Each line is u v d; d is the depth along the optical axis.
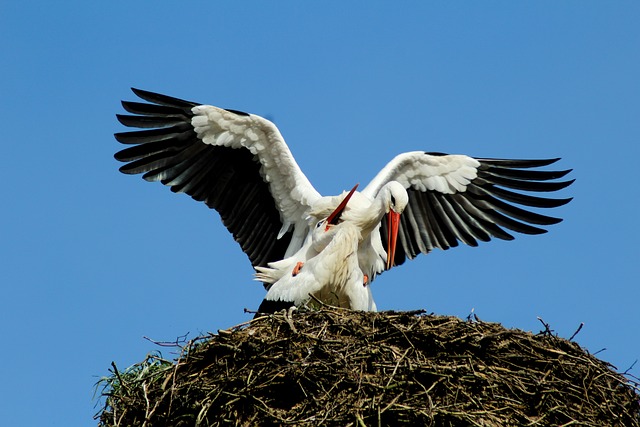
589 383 12.46
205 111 16.30
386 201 15.36
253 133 16.34
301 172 16.38
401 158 17.11
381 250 16.08
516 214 17.55
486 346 12.61
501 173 17.42
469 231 17.66
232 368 12.41
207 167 16.77
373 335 12.55
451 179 17.36
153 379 12.72
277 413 11.98
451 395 11.97
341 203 15.42
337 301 15.36
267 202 16.75
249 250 16.91
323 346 12.39
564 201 17.33
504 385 12.23
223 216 16.89
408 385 11.97
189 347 12.61
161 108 16.48
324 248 15.36
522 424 12.00
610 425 12.28
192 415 12.16
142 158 16.64
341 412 11.78
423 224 17.59
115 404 12.68
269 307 15.64
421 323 12.79
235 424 12.03
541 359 12.64
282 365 12.27
